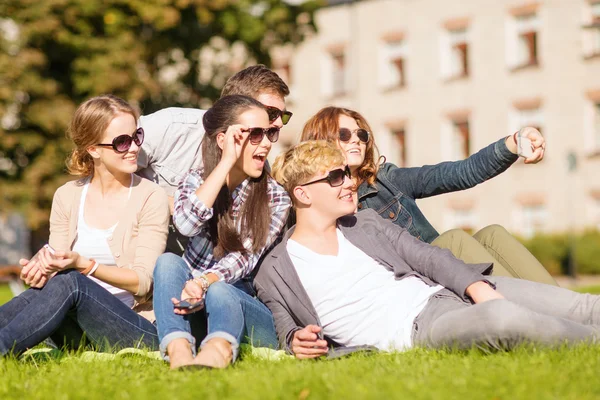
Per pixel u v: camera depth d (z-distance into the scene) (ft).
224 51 99.14
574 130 109.19
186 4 88.48
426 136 121.60
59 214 20.20
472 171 20.56
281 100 21.84
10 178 88.69
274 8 95.76
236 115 18.85
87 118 19.60
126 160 19.72
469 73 117.50
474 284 17.84
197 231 18.69
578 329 16.62
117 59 86.38
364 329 18.22
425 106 121.49
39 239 111.45
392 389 13.06
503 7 114.11
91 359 17.53
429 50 120.98
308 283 18.42
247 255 18.83
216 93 97.66
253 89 21.58
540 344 16.25
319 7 99.40
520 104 112.98
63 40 85.61
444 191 21.33
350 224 19.30
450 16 118.83
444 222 121.08
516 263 20.20
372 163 21.53
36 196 87.71
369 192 21.63
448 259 18.21
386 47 125.59
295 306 18.48
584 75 108.17
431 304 17.95
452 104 119.14
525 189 113.19
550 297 18.10
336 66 130.72
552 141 110.93
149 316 19.67
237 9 93.66
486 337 16.35
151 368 16.20
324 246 18.66
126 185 20.11
